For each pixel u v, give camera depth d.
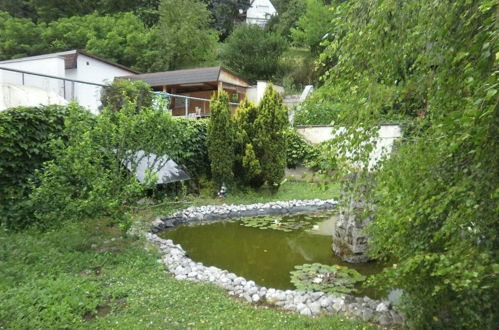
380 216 2.43
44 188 4.73
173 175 8.39
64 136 6.08
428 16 2.10
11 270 3.79
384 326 3.16
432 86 2.26
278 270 4.92
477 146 1.75
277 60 26.84
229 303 3.55
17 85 9.06
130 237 5.37
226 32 39.34
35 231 5.09
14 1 32.00
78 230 5.13
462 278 1.80
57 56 14.48
